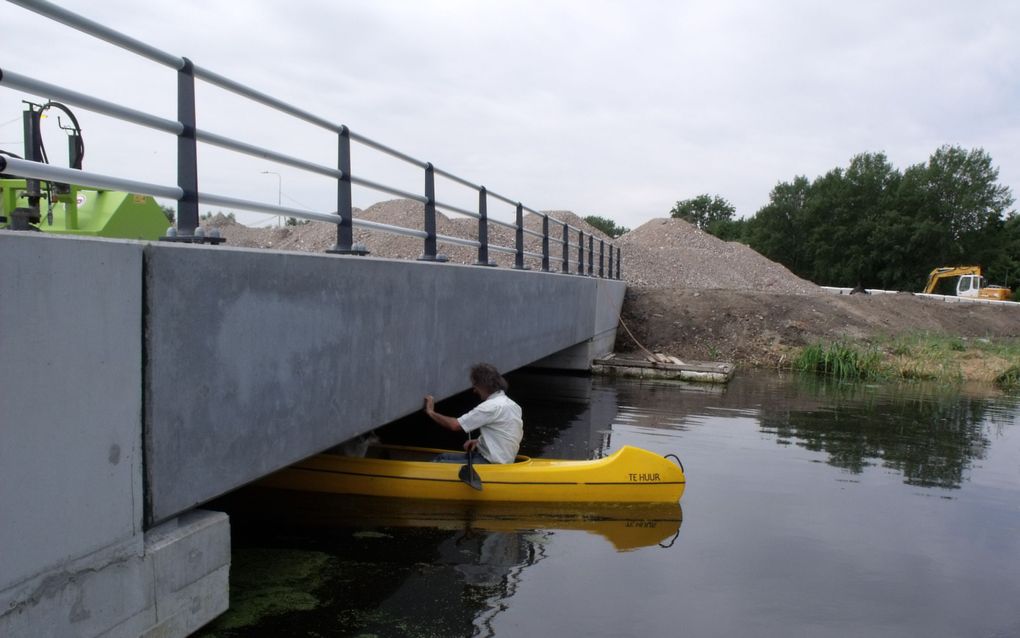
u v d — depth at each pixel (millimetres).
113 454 2570
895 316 21938
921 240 52219
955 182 56031
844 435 9414
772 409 11359
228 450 3236
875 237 54062
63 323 2324
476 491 6047
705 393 12930
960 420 10766
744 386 14078
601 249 16875
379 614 3975
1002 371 15789
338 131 4820
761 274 35219
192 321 2965
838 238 56094
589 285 14094
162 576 2869
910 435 9531
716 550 5152
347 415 4355
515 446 6379
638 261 31703
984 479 7316
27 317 2189
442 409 10438
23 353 2182
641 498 6207
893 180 56688
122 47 2988
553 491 6086
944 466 7836
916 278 53500
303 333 3828
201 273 3002
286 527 5359
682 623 3994
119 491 2607
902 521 5930
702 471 7379
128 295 2609
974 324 23406
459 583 4441
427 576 4539
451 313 6156
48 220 5531
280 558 4754
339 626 3807
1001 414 11391
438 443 8523
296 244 20109
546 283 9930
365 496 6098
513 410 6324
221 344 3158
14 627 2197
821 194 58969
